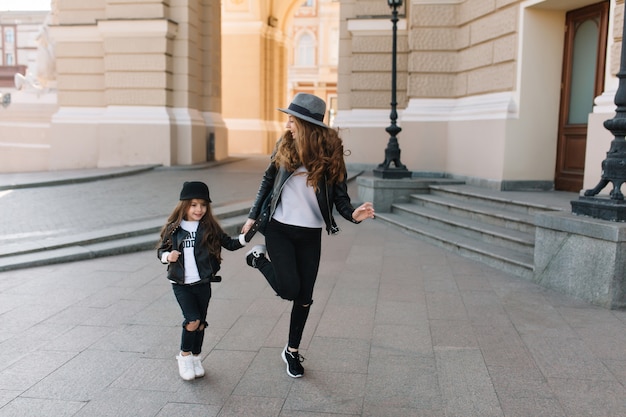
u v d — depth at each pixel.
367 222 9.77
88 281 5.95
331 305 5.20
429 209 9.36
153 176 13.62
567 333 4.45
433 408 3.29
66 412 3.21
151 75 14.99
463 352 4.10
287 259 3.54
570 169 9.45
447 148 12.02
